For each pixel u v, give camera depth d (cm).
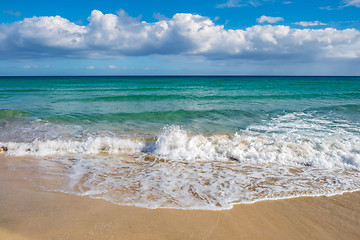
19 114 1075
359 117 1063
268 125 920
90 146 646
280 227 309
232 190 408
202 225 304
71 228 286
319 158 555
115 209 337
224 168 517
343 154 564
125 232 282
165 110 1239
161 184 429
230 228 301
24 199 360
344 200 382
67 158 576
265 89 2844
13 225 288
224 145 654
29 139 724
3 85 3581
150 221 308
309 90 2634
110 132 815
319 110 1241
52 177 455
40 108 1268
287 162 552
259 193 398
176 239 274
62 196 374
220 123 956
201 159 574
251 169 511
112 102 1572
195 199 373
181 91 2525
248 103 1523
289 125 917
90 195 380
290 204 366
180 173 485
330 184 438
